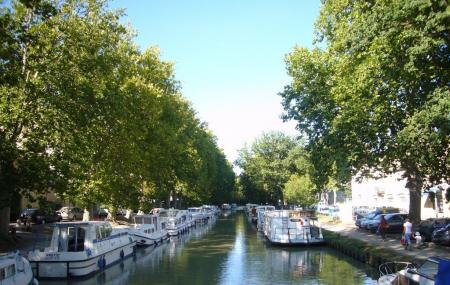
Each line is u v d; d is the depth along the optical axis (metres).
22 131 28.62
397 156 28.19
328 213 76.50
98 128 31.70
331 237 41.59
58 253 25.97
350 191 87.88
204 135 85.69
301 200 82.00
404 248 30.41
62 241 27.58
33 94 27.05
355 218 58.47
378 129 27.97
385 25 20.09
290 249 40.25
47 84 27.89
